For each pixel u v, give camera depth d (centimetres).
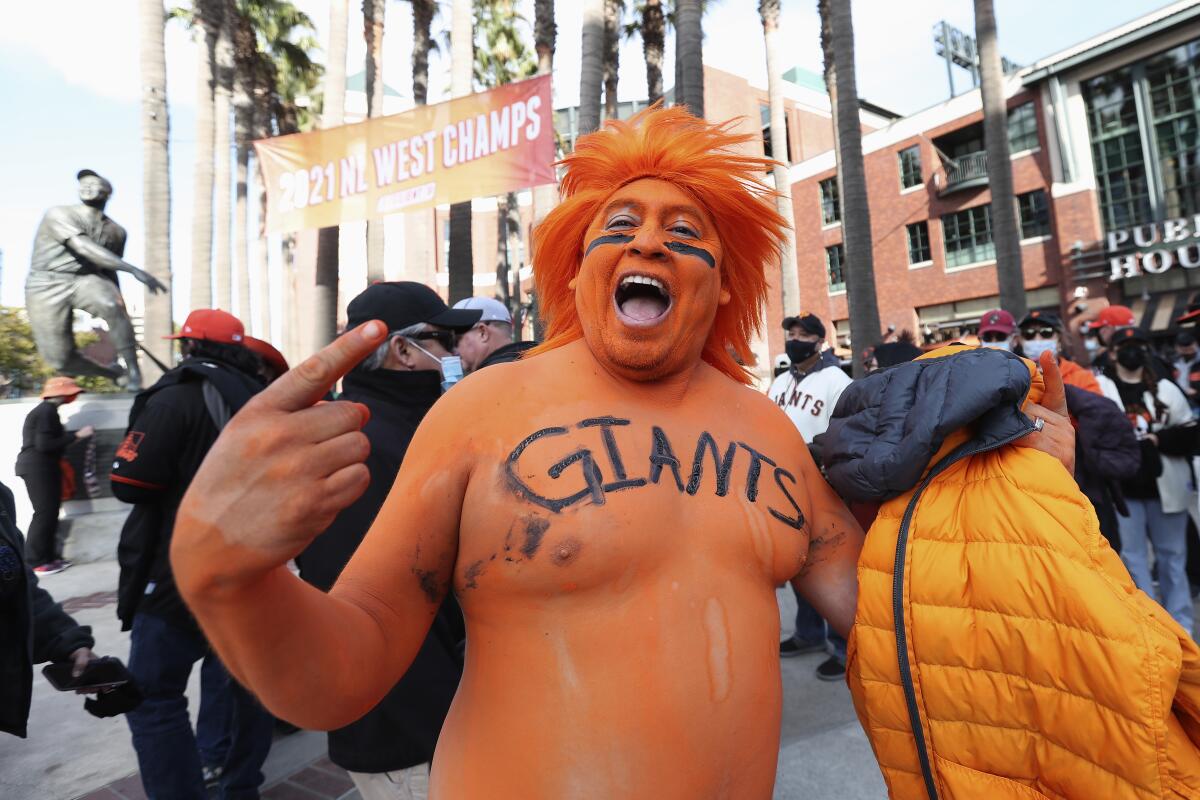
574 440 97
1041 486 111
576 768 86
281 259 2691
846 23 924
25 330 1506
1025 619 106
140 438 221
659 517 95
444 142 767
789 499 113
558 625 90
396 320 197
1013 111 1886
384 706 157
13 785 278
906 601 116
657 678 89
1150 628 98
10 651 180
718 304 131
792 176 2438
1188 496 359
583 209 118
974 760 110
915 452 115
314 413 66
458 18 1192
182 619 223
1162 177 1638
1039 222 1838
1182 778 95
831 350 390
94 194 745
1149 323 1633
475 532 92
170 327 1024
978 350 123
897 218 2161
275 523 62
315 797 264
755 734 97
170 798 216
